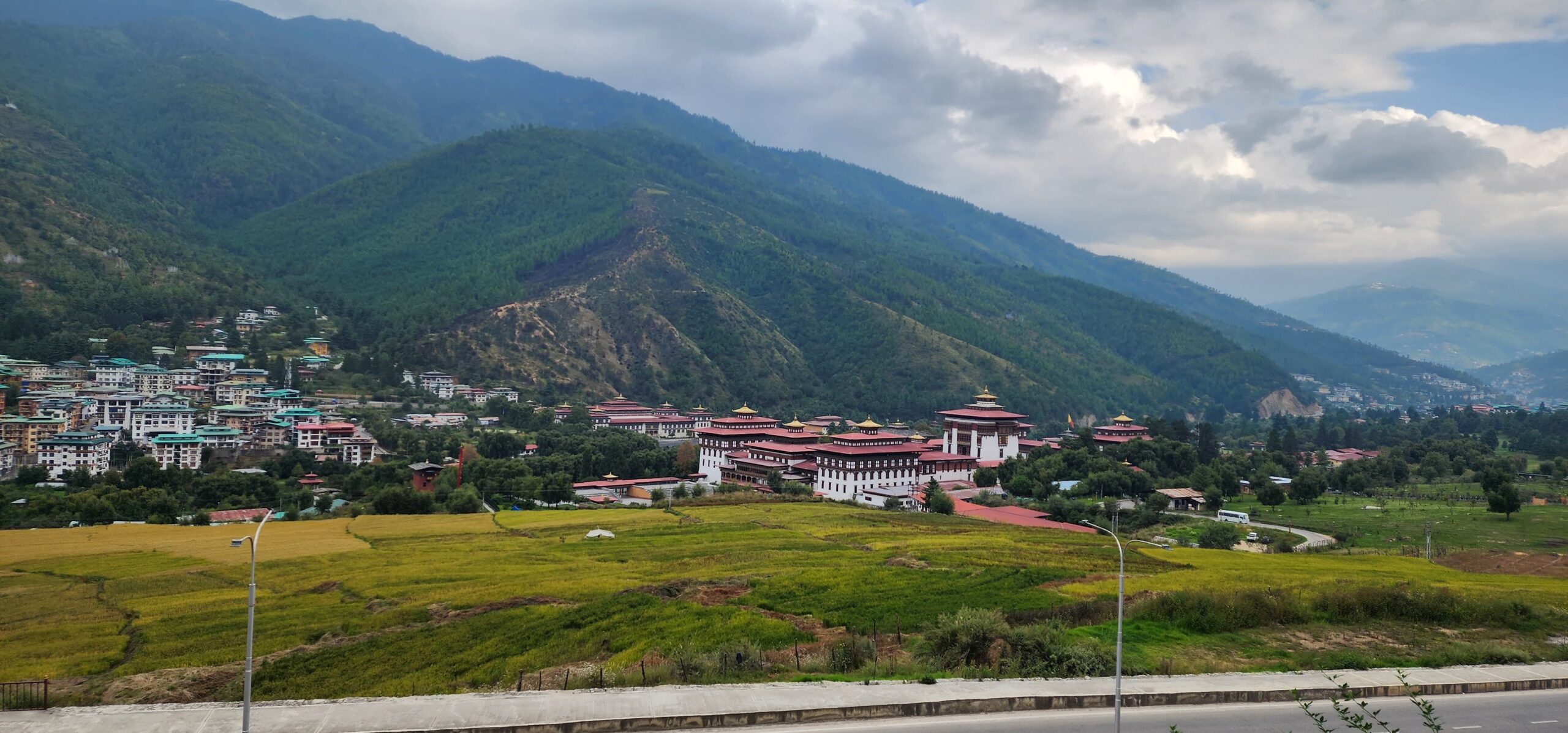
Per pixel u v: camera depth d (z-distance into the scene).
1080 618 84.50
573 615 86.31
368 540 136.00
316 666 72.56
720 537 138.00
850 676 65.38
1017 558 119.44
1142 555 126.38
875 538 139.25
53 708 56.56
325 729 51.56
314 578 106.25
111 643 78.50
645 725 53.28
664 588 97.25
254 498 186.88
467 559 118.06
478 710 54.91
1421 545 150.25
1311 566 120.50
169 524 159.12
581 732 52.78
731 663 68.00
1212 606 82.44
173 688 65.81
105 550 124.94
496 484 197.50
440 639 79.50
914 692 59.44
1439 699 63.38
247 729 42.44
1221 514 186.00
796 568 110.69
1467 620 84.25
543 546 129.38
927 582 101.06
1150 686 61.94
